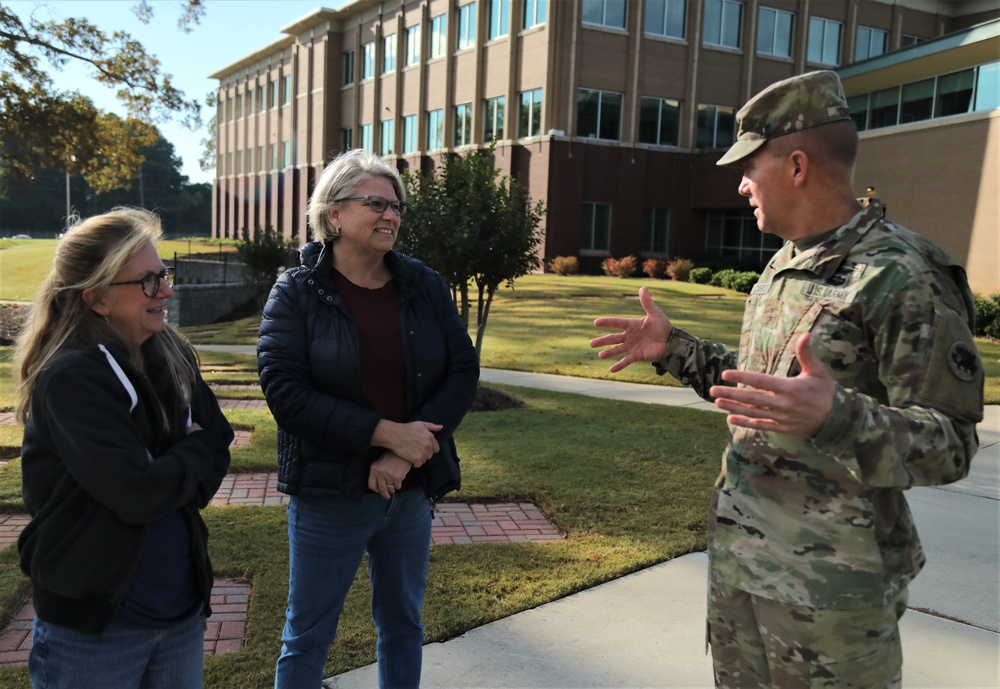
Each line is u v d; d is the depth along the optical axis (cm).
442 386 254
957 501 511
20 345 188
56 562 173
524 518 469
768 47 2984
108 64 1823
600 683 285
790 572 179
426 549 258
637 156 2842
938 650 313
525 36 2809
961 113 2030
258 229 2120
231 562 383
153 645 188
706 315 1645
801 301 182
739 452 193
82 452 168
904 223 2162
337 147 4088
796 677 180
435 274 265
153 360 195
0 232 9619
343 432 226
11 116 1797
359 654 304
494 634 320
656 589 366
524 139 2823
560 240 2753
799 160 183
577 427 696
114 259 179
